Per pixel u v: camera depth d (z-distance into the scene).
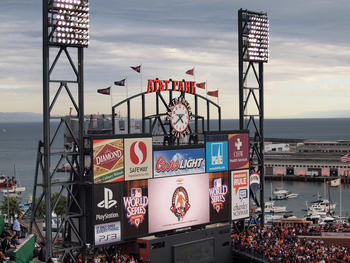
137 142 59.25
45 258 53.56
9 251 46.47
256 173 74.19
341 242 73.44
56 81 54.62
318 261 62.28
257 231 73.44
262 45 75.25
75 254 62.16
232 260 68.31
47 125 53.78
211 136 66.94
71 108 57.31
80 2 54.59
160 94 62.94
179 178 63.41
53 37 53.91
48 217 53.78
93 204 55.62
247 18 73.88
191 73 68.31
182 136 64.62
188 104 65.12
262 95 76.25
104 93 59.91
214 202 67.31
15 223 53.66
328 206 155.62
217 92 69.88
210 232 65.94
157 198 61.28
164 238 61.06
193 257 63.69
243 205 71.12
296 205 169.00
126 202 58.31
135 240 59.84
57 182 54.91
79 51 56.00
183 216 63.84
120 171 57.75
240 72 74.44
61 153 55.25
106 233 56.84
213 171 67.12
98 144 55.75
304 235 75.62
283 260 62.94
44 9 53.47
